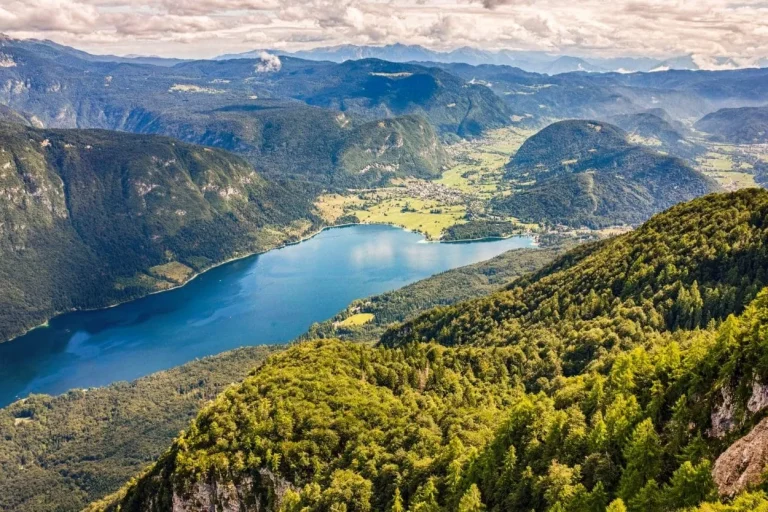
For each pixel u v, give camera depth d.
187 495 162.38
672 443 93.69
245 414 175.75
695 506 77.94
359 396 180.12
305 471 159.38
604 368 170.38
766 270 198.62
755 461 75.25
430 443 149.00
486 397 183.25
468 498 108.75
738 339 94.69
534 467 110.62
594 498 92.62
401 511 123.00
